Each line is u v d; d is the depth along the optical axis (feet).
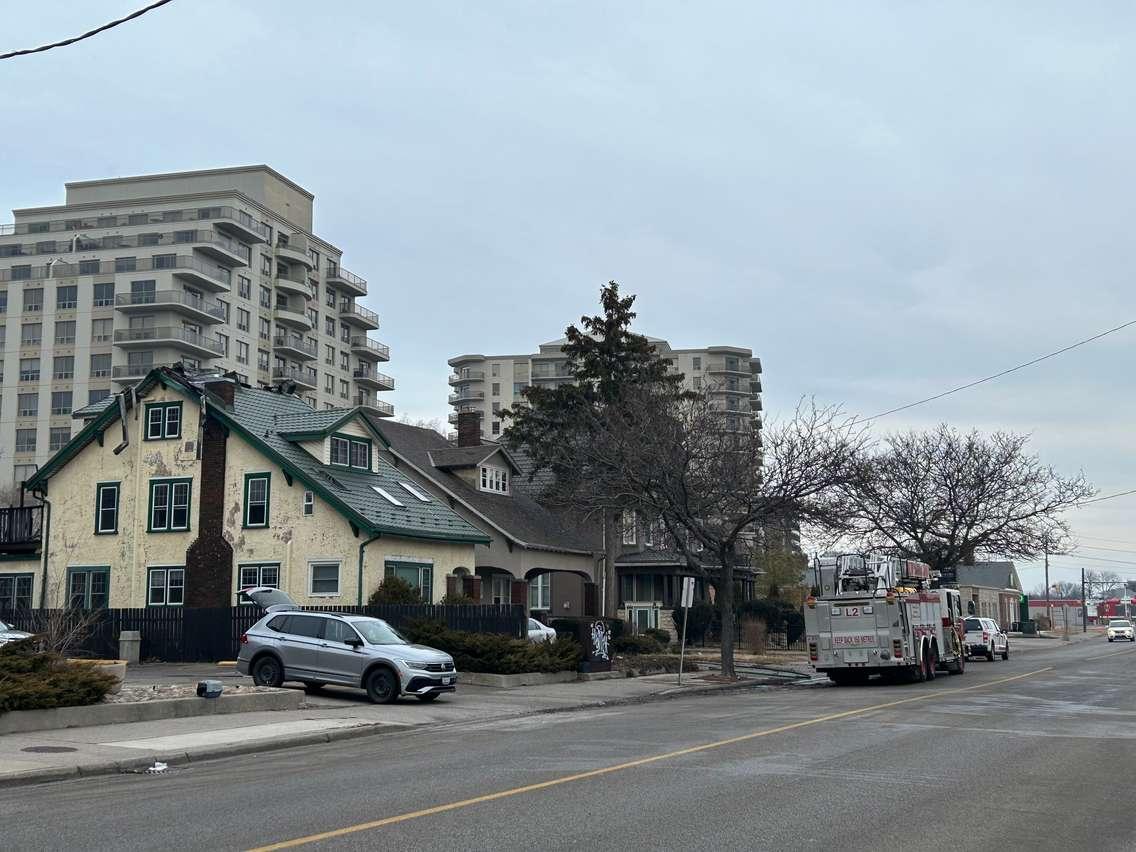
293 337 332.80
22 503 131.23
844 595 101.30
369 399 379.76
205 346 293.23
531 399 172.24
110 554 123.95
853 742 51.90
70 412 288.30
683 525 118.01
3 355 294.25
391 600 109.40
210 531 119.65
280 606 99.66
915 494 172.65
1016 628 333.21
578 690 89.81
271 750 53.67
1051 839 30.27
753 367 470.80
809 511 106.83
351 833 30.07
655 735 55.47
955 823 32.24
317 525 115.55
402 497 129.08
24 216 314.96
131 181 325.83
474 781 39.75
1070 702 77.51
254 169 327.67
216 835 30.17
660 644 152.66
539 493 177.06
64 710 56.54
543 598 168.86
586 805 34.42
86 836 30.35
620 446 114.52
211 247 296.10
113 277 290.35
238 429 119.65
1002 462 172.65
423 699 78.02
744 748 49.37
